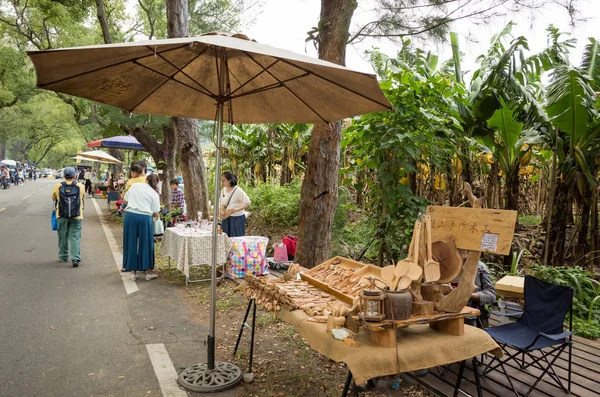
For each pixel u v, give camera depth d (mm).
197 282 7090
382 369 2604
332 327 2838
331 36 5164
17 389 3510
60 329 4855
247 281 4023
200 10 11859
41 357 4125
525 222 11461
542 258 7508
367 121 6031
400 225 6035
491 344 3059
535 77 8648
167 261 8570
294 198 11125
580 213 7500
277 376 3869
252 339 3885
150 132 14289
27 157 79562
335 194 5617
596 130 6812
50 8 16766
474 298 3928
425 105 5906
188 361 4137
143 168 7828
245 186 13906
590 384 3781
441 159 6605
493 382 3770
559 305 3795
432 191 8859
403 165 5695
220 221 7750
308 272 4109
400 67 6203
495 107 7684
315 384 3729
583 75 6715
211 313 3777
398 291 2820
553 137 7469
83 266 7988
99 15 13297
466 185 3033
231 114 4152
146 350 4359
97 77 3219
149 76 3469
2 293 6133
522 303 5441
